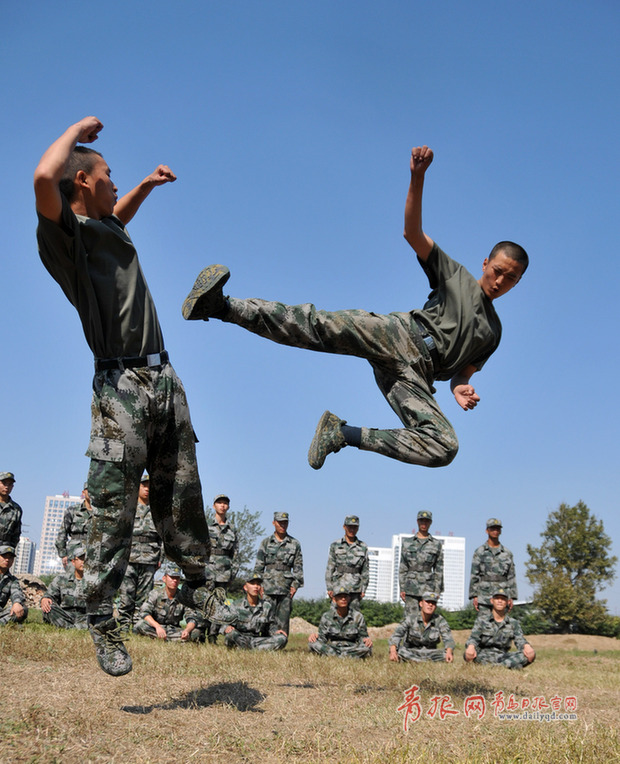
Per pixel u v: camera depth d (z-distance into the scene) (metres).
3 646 6.76
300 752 3.88
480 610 12.93
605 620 32.78
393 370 5.03
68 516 12.45
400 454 4.91
